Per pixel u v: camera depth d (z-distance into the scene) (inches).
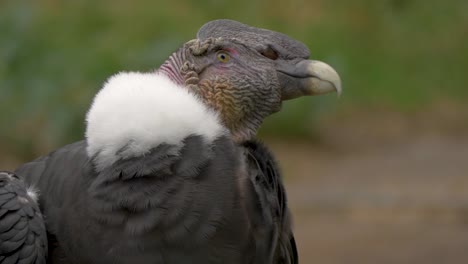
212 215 188.2
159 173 188.9
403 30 935.0
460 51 914.7
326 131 716.7
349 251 458.9
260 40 219.3
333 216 514.0
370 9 934.4
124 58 596.4
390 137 714.8
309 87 219.8
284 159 626.2
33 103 565.6
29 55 573.3
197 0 794.8
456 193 546.6
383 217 511.8
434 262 444.8
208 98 214.7
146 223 186.4
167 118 189.9
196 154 191.3
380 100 812.0
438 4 973.2
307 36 824.9
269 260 195.5
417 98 826.8
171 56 218.7
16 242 191.5
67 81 571.2
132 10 795.4
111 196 189.2
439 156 650.8
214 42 214.8
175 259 186.4
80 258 191.5
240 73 214.8
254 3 803.4
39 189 204.1
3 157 574.9
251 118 219.0
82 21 735.1
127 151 189.2
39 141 581.0
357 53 870.4
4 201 195.5
